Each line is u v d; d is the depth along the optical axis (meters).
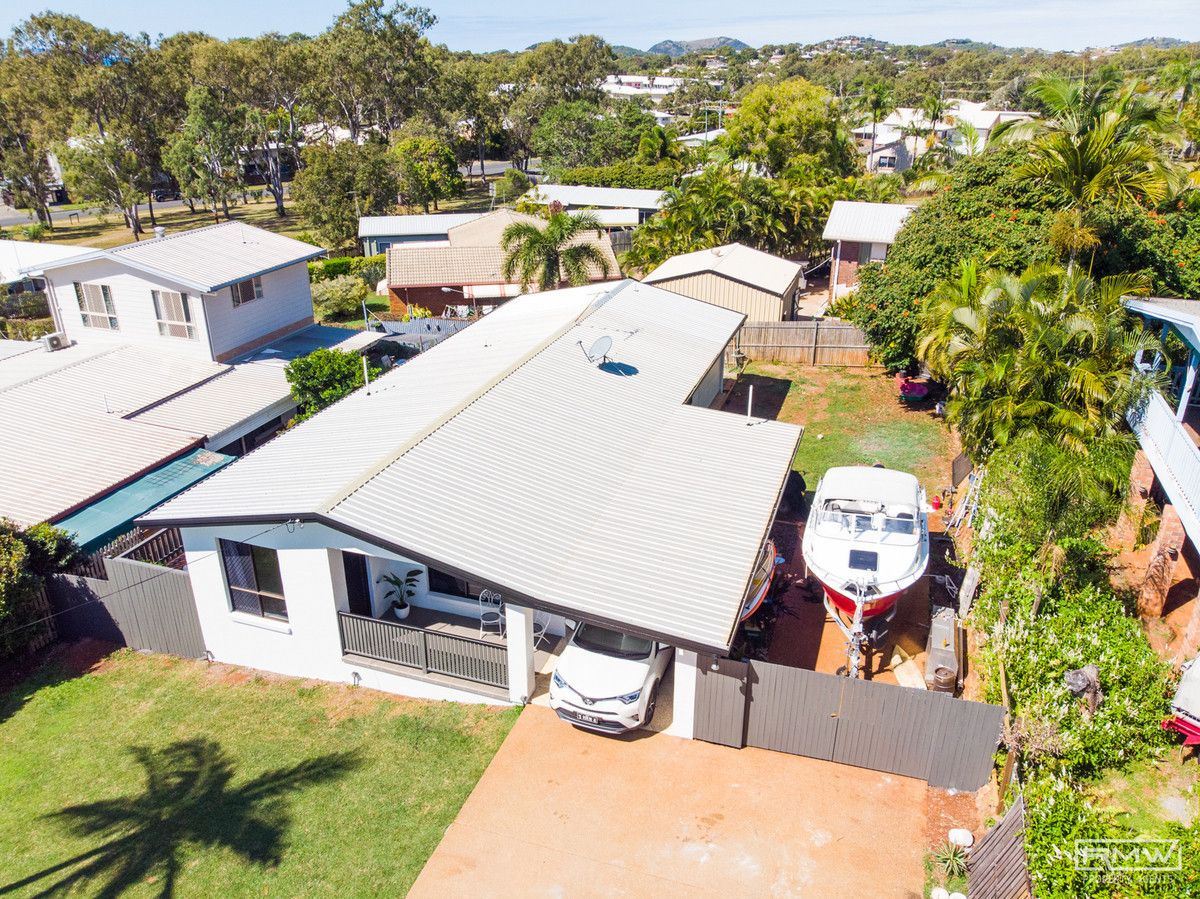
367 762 13.61
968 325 19.08
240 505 15.17
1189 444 15.14
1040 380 17.33
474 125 101.25
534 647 15.66
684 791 12.50
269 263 31.02
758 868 11.16
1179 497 15.41
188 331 29.19
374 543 13.62
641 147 78.69
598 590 13.44
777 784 12.55
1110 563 17.53
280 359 30.25
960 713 11.85
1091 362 17.09
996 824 10.82
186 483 21.56
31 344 31.80
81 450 22.61
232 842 12.30
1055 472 15.16
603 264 36.38
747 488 16.84
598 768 13.02
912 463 23.44
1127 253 23.55
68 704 15.96
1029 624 14.27
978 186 27.11
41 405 24.95
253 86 92.06
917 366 28.62
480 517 14.69
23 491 20.53
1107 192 23.84
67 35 78.62
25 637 17.25
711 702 13.15
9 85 79.19
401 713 14.81
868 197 53.78
